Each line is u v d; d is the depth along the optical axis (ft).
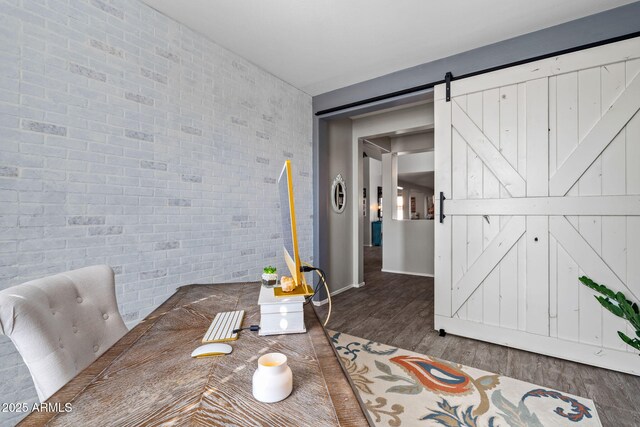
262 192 9.91
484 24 7.54
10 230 4.94
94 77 5.99
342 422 1.83
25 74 5.11
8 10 4.93
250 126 9.53
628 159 6.50
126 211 6.46
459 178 8.52
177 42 7.49
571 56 7.07
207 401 2.06
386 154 18.84
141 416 1.90
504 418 5.09
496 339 7.98
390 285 15.25
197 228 7.91
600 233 6.77
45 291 3.05
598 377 6.38
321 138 12.38
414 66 9.74
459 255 8.54
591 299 6.86
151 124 6.93
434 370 6.73
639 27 6.57
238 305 4.42
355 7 6.99
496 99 8.00
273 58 9.32
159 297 7.02
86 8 5.88
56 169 5.46
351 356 7.44
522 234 7.64
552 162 7.27
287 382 2.10
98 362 2.66
